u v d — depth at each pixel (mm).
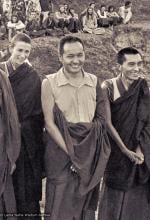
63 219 4324
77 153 4156
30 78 4383
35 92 4387
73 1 24891
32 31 20016
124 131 4480
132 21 24344
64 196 4309
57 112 4195
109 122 4457
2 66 4461
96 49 21062
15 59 4426
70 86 4234
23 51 4410
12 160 4176
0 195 4180
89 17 21781
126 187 4539
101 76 20797
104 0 25469
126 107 4465
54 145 4266
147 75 21078
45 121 4250
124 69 4504
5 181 4207
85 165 4137
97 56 20859
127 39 22062
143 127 4512
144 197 4754
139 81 4488
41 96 4301
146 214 4793
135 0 25672
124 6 23391
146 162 4504
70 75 4234
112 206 4688
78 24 21312
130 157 4449
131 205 4723
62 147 4164
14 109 4168
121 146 4441
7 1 19641
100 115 4324
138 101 4488
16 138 4172
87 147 4168
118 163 4562
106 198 4727
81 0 25109
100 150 4219
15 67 4461
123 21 22953
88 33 21609
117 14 22688
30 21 20016
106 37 21719
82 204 4375
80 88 4242
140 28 22312
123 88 4535
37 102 4402
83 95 4250
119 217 4699
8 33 19359
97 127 4215
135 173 4629
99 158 4207
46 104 4230
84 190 4203
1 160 4152
